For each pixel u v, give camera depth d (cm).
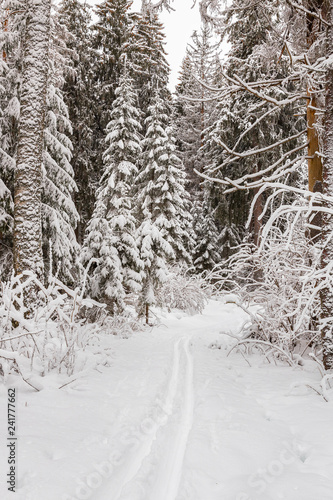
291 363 587
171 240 1547
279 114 1545
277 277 660
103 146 2283
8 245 1018
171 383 513
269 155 1658
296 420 354
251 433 316
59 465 245
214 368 598
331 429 320
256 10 716
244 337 770
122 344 848
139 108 2588
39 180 728
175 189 1562
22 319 472
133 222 1301
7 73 995
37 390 419
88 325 669
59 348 525
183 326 1451
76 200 2120
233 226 2517
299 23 690
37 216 713
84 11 2298
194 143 3400
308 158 668
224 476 244
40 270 698
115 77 2620
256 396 446
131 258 1231
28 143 715
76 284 1147
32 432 295
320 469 258
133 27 2756
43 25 745
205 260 2581
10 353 411
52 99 1124
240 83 621
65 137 1202
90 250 1136
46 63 752
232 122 1670
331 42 516
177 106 3512
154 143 1499
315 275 414
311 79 615
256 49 774
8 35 968
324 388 404
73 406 375
